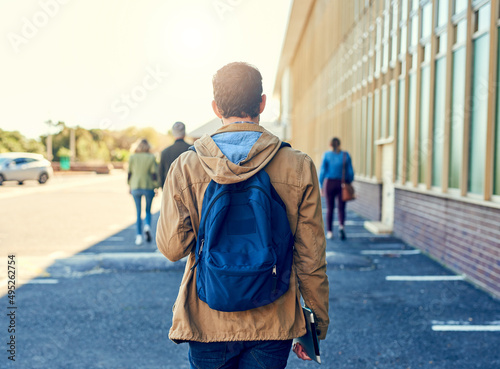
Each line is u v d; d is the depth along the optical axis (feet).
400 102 30.96
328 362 11.53
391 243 27.27
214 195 5.02
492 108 17.97
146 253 23.99
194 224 5.31
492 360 11.55
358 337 13.06
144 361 11.51
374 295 16.96
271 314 5.15
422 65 26.76
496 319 14.40
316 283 5.49
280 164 5.41
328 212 28.43
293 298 5.30
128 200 55.62
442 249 22.11
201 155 5.30
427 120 25.79
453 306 15.65
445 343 12.60
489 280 17.37
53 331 13.38
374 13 38.27
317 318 5.69
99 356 11.75
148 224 26.78
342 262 22.04
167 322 14.15
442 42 23.85
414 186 26.86
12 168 80.38
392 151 31.55
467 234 19.31
